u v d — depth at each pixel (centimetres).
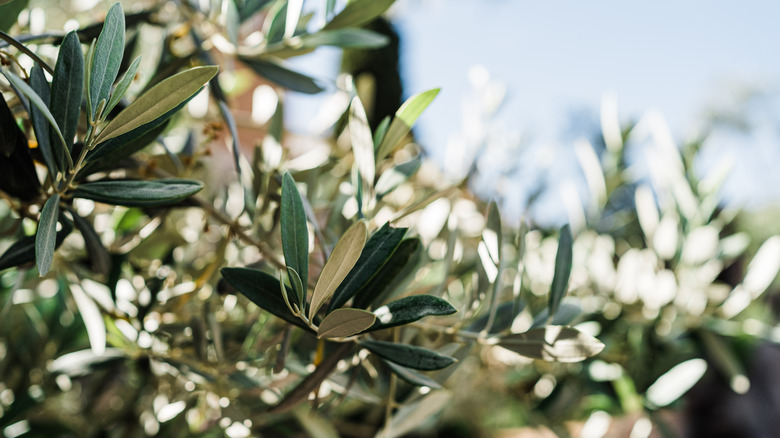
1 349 57
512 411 90
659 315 72
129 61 48
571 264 43
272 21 48
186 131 59
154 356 49
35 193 38
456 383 71
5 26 40
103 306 48
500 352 74
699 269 73
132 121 33
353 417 71
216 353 47
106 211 52
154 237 52
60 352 58
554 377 74
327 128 68
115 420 60
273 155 49
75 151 36
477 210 74
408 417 47
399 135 41
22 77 42
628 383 66
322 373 39
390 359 37
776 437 75
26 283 55
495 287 42
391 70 429
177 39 50
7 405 58
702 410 78
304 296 34
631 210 87
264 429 54
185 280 56
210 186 69
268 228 53
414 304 35
